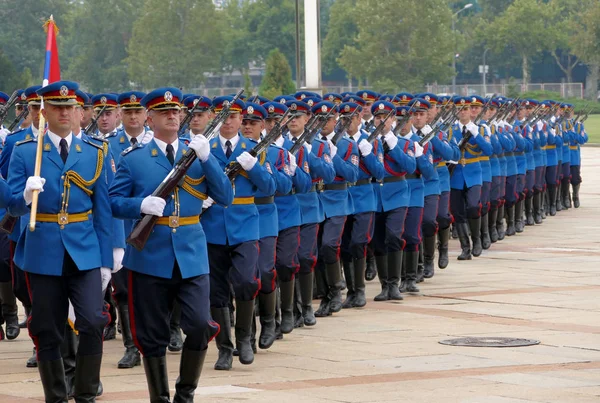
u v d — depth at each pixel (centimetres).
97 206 1202
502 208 3017
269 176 1481
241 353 1502
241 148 1502
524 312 1916
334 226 1881
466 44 13100
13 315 1750
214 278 1489
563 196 3878
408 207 2114
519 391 1319
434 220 2281
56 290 1184
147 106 1234
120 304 1510
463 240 2647
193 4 11725
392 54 11112
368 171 1964
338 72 14250
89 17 12619
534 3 13000
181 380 1228
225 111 1386
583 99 12656
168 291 1223
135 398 1316
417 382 1381
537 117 3384
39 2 11956
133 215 1202
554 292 2131
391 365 1495
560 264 2544
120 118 1870
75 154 1195
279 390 1348
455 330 1762
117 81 12569
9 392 1362
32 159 1199
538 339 1667
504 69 14775
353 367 1487
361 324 1831
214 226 1479
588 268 2475
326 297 1928
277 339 1708
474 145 2614
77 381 1181
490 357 1538
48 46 1351
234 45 12938
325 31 15100
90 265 1179
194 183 1227
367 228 1978
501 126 2944
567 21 13075
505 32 12975
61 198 1181
